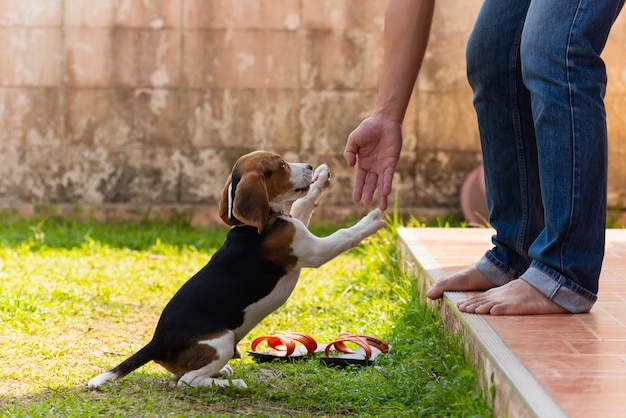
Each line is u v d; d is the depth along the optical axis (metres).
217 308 3.45
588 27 3.30
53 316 4.83
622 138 8.91
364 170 3.98
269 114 9.08
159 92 9.04
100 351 4.14
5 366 3.78
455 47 8.98
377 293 5.54
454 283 4.02
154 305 5.31
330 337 4.57
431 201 9.09
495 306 3.48
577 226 3.40
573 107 3.31
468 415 2.92
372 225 3.81
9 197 9.11
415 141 9.05
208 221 8.99
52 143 9.08
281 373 3.83
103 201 9.11
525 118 3.89
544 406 2.42
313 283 6.04
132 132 9.07
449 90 9.02
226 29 9.00
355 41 9.02
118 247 7.65
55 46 9.01
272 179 3.61
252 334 4.64
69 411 3.09
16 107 9.05
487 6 3.90
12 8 8.98
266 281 3.52
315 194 3.95
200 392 3.35
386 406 3.27
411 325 4.42
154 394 3.36
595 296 3.52
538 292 3.51
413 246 5.72
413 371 3.61
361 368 3.88
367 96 9.06
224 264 3.54
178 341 3.42
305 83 9.05
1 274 5.94
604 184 3.40
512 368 2.78
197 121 9.08
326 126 9.09
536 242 3.58
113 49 9.02
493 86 3.90
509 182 3.94
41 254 7.09
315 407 3.30
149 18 8.99
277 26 9.00
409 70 3.97
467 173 9.08
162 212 8.99
